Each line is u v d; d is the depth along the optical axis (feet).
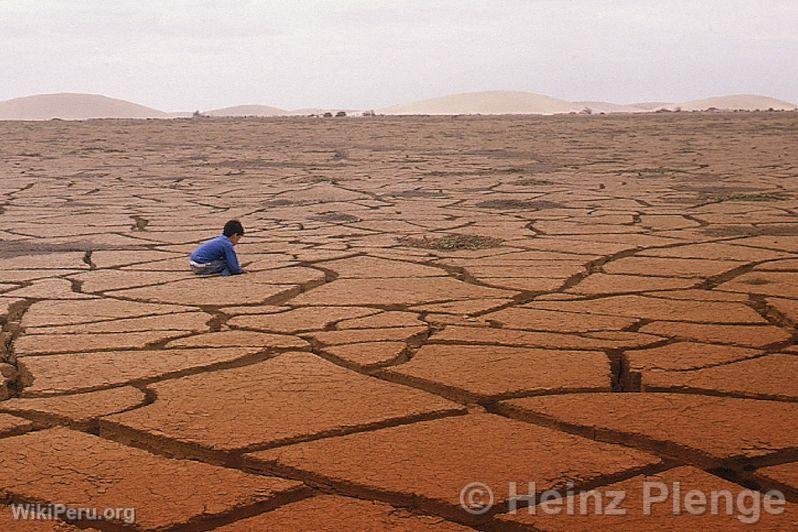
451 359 13.88
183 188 46.11
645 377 12.82
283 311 17.49
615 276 20.77
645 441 10.49
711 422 11.02
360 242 26.81
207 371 13.50
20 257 24.49
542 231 28.76
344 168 58.44
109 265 23.12
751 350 14.21
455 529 8.52
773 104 409.08
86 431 11.19
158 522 8.67
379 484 9.39
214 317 16.99
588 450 10.23
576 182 46.65
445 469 9.74
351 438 10.66
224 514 8.83
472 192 42.27
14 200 40.47
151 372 13.38
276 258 24.00
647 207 35.29
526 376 12.95
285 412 11.55
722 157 64.34
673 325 15.93
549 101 397.80
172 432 10.88
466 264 22.65
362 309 17.57
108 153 76.38
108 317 17.07
